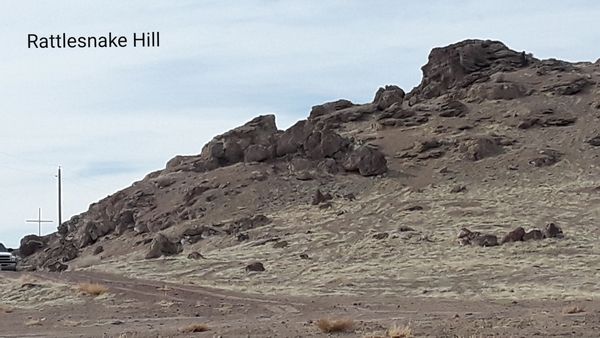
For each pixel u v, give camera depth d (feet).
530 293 129.49
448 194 249.55
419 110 337.93
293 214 247.29
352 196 260.01
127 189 303.07
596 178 250.57
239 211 257.75
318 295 133.80
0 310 108.78
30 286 124.98
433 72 371.56
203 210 263.70
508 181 257.34
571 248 174.50
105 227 278.67
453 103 334.44
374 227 219.82
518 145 290.35
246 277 166.09
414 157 290.56
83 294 119.75
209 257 200.75
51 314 106.11
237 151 308.81
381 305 116.37
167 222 262.88
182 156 329.93
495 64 373.81
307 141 297.12
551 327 76.43
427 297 130.31
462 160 281.33
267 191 269.64
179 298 119.24
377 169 277.85
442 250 183.42
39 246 297.74
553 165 267.80
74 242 280.72
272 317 100.42
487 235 186.19
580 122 304.30
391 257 182.29
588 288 134.92
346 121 354.33
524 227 202.49
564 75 352.69
